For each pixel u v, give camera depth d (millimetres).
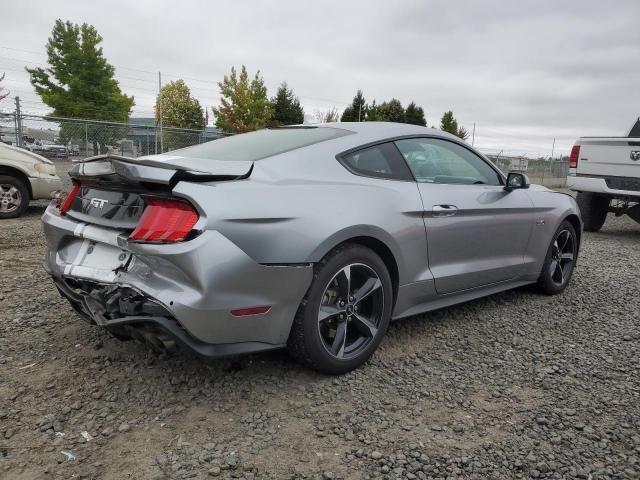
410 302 3373
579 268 5961
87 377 2865
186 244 2350
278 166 2826
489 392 2889
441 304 3635
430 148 3656
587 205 9086
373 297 3088
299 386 2838
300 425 2488
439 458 2275
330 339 2938
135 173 2455
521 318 4117
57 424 2414
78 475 2086
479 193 3783
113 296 2564
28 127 12062
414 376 3041
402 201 3188
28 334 3416
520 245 4219
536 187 4625
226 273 2389
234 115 36062
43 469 2115
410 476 2146
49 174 8398
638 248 7684
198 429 2426
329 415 2582
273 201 2590
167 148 14391
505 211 3980
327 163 3006
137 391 2738
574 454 2334
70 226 2873
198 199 2383
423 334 3701
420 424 2541
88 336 3396
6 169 8039
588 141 8516
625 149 8047
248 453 2264
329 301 2873
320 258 2688
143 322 2463
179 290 2383
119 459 2195
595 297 4777
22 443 2277
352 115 56781
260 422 2496
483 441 2414
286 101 46875
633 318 4215
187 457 2221
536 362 3301
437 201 3412
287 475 2135
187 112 53844
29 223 7672
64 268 2898
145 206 2570
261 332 2586
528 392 2900
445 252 3521
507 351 3459
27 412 2518
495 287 4137
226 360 3084
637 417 2658
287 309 2648
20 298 4133
